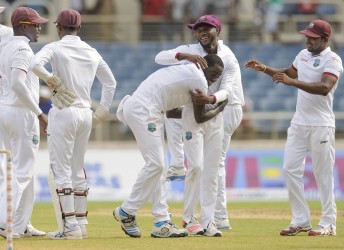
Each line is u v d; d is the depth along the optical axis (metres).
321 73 35.03
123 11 96.94
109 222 43.59
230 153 70.62
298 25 93.62
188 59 33.91
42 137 73.00
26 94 33.38
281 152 71.56
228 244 31.77
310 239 33.75
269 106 85.88
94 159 69.00
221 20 92.62
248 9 97.19
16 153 34.41
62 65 33.44
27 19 34.41
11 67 33.66
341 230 38.44
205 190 35.00
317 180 35.91
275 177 71.00
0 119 34.41
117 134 75.12
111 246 31.08
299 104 35.69
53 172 33.91
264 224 42.72
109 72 35.22
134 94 34.00
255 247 30.86
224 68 35.50
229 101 39.81
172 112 35.62
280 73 34.31
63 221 33.91
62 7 90.44
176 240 33.16
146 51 90.88
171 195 67.50
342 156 71.50
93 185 68.50
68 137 33.69
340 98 87.50
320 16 93.94
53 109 33.72
